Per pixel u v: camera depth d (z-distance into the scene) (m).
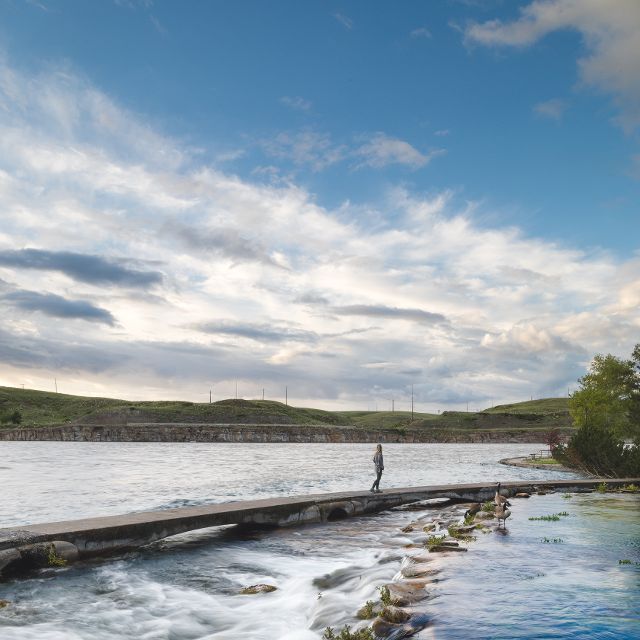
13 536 14.59
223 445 136.00
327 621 10.09
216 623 10.66
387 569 13.66
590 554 14.03
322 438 172.00
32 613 11.16
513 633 8.33
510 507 24.16
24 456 76.00
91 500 29.33
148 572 14.64
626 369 57.00
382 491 27.25
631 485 32.75
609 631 8.39
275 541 19.05
